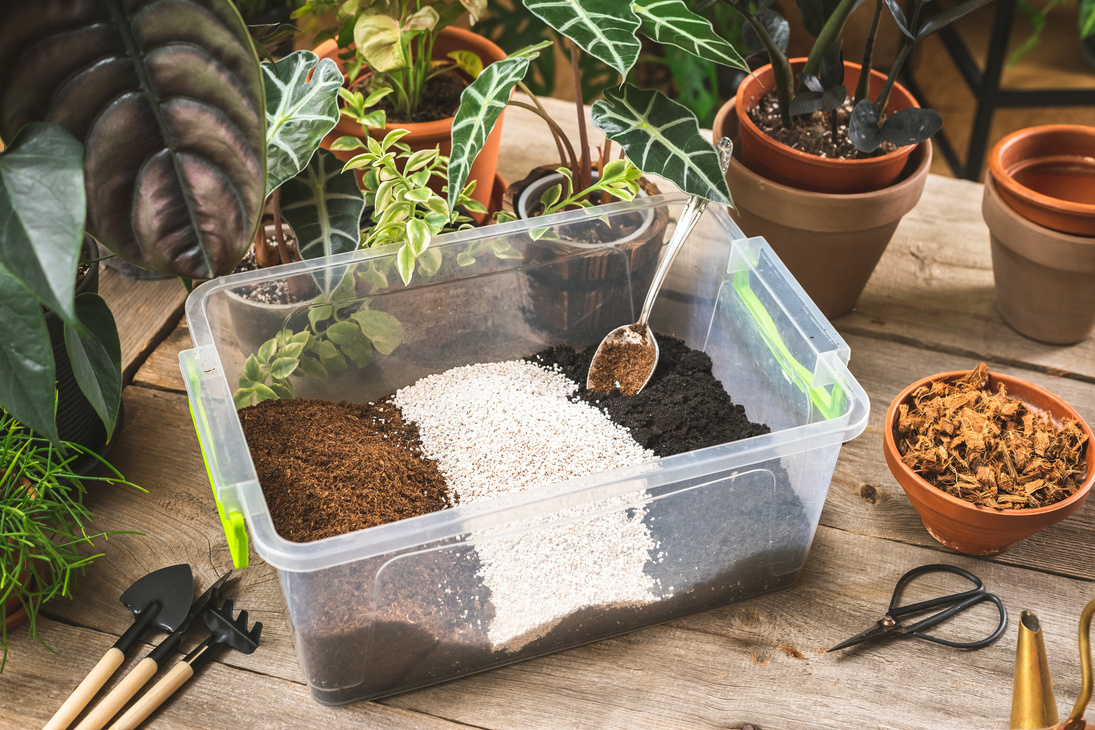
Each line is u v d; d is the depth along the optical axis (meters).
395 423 1.06
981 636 0.93
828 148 1.18
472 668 0.89
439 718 0.86
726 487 0.85
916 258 1.37
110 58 0.69
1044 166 1.23
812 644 0.92
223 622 0.91
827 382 0.91
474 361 1.15
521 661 0.91
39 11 0.65
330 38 1.26
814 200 1.10
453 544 0.78
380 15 1.11
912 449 0.96
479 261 1.06
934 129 1.08
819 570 0.99
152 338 1.20
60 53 0.67
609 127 1.00
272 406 1.01
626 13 0.90
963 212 1.44
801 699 0.88
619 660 0.91
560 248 1.08
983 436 0.95
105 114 0.70
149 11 0.67
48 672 0.88
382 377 1.11
